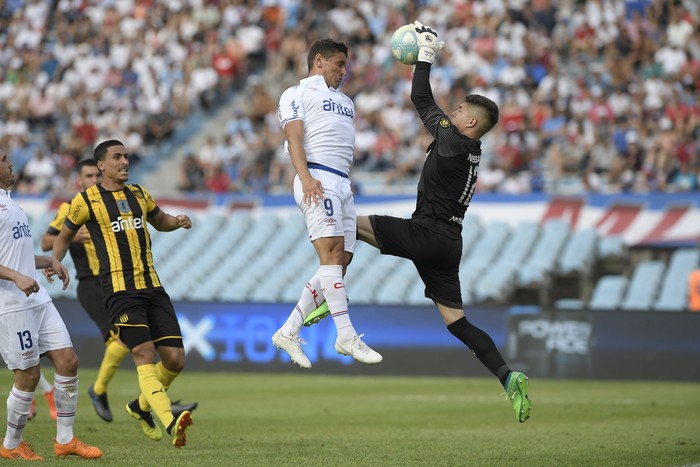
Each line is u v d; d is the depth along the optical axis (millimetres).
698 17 79312
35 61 94000
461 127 25719
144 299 27453
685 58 77375
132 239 27531
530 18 83062
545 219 69938
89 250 35156
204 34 91625
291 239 73375
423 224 25828
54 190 82562
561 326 56938
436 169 25594
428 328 58938
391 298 67125
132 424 34938
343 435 32000
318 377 58594
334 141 25734
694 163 70812
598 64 80250
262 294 70062
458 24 84188
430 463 25344
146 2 95688
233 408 41344
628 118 74188
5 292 25312
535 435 32250
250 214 75500
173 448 28203
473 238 70000
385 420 37094
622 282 66000
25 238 25891
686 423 36219
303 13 89375
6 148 86688
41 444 29031
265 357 60781
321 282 25453
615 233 68312
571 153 73188
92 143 85875
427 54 26062
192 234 75312
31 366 25594
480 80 79688
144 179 83875
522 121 75250
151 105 88125
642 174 70812
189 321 62156
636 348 55812
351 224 26156
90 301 35125
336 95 26094
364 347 25453
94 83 91438
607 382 55375
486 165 74312
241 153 80062
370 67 84000
